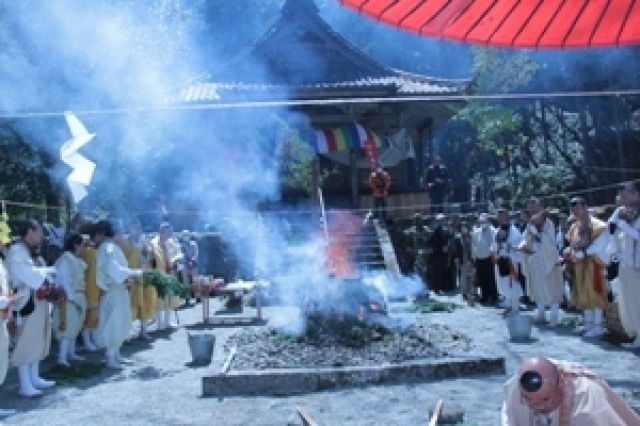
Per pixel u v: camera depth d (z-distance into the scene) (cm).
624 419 257
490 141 2903
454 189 3684
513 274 1269
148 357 994
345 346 886
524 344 943
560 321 1134
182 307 1631
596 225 969
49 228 1351
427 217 1983
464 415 620
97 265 923
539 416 254
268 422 635
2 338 710
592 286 966
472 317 1257
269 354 860
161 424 646
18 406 737
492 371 788
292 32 2497
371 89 2294
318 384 748
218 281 1357
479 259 1480
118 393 778
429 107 2445
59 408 723
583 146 2472
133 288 1113
